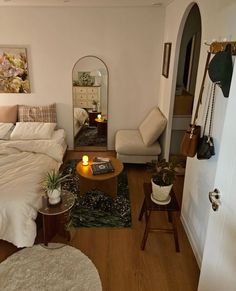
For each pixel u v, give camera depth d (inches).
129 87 169.9
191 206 93.8
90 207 115.9
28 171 102.5
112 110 175.5
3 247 91.1
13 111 165.8
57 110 173.9
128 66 165.0
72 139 181.2
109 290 76.2
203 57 82.2
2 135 151.5
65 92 170.1
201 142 76.0
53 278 78.9
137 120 178.1
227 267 53.9
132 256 89.1
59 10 152.8
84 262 85.4
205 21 81.0
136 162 152.4
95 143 182.9
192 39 154.6
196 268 84.7
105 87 169.5
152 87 170.1
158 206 87.7
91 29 156.9
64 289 75.4
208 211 77.4
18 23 155.0
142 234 100.1
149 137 147.1
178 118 145.8
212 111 73.5
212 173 74.2
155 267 84.7
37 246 91.4
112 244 94.6
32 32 156.9
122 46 160.7
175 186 133.7
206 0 80.0
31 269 81.8
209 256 62.6
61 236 96.3
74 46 160.4
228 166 53.1
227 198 53.5
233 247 51.4
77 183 135.9
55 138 154.9
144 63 164.4
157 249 92.4
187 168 98.3
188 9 108.0
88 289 75.6
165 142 148.6
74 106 173.3
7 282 77.3
